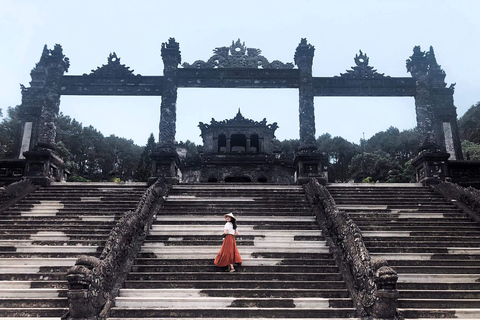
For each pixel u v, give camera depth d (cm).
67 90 1938
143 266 946
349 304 817
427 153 1695
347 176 5712
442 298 838
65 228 1165
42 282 867
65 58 1970
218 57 2025
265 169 3322
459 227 1185
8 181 1675
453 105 2214
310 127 1820
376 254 1024
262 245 1072
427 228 1184
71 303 710
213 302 811
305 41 1977
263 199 1413
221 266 946
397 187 1603
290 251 1044
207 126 3756
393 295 719
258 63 2020
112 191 1516
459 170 1716
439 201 1432
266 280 909
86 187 1597
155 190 1370
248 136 3709
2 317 752
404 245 1087
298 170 1719
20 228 1162
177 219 1223
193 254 1022
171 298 814
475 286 880
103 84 1959
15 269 937
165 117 1828
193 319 763
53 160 1684
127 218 1027
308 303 813
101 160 6231
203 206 1344
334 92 1997
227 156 3481
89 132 6319
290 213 1273
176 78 1934
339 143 6862
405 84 1991
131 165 6550
